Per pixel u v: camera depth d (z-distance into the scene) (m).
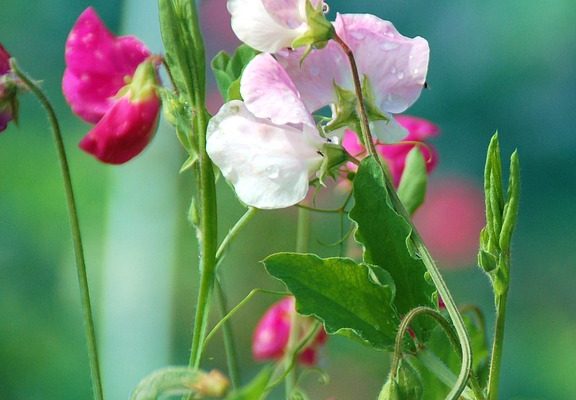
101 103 0.86
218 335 1.55
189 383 0.77
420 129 0.91
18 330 2.09
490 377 0.81
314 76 0.83
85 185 2.22
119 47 0.86
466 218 1.95
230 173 0.81
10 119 0.85
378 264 0.82
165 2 0.82
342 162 0.81
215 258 0.83
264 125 0.81
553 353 2.28
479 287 1.94
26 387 2.06
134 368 1.81
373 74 0.83
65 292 2.14
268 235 1.81
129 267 1.85
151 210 1.88
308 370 0.91
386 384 0.79
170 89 0.87
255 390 0.78
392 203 0.82
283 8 0.82
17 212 2.22
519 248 2.57
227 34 2.14
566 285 2.43
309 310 0.81
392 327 0.82
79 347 2.09
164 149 1.88
